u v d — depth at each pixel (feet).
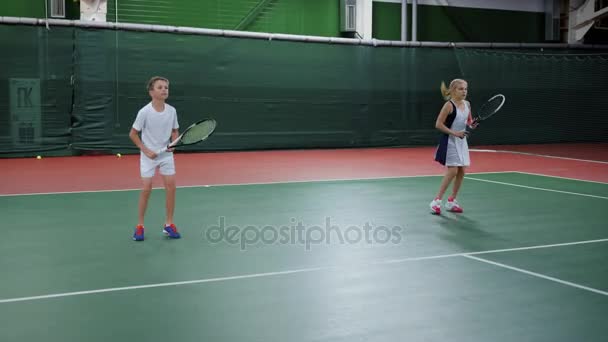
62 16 46.32
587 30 60.85
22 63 43.27
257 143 50.11
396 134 54.60
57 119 44.39
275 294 13.01
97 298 12.69
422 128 55.42
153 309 12.03
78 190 28.07
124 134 46.11
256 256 16.26
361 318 11.55
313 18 54.75
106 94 45.44
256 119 49.93
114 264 15.43
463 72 56.18
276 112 50.52
